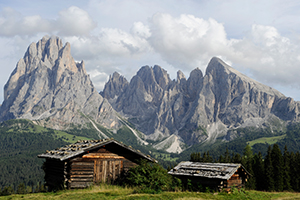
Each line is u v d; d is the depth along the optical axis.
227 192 32.69
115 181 32.72
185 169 37.09
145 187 28.28
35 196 24.70
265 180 97.56
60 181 31.05
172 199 24.23
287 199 32.12
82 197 23.73
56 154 32.34
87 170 31.22
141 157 34.75
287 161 107.94
